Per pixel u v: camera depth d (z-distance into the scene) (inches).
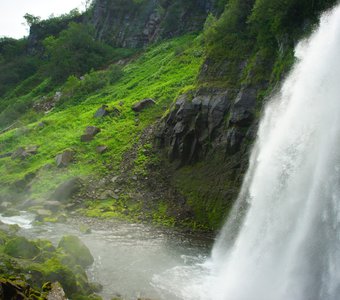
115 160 1526.8
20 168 1676.9
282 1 1151.0
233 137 1167.6
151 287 692.7
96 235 1013.2
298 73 937.5
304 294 615.5
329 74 757.3
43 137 1988.2
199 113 1305.4
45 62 4515.3
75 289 613.0
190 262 840.9
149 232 1056.2
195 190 1214.9
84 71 3393.2
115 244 941.8
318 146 716.7
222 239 1001.5
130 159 1487.5
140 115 1812.3
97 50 3560.5
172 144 1381.6
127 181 1378.0
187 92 1425.9
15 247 711.1
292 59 1055.6
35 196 1384.1
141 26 3582.7
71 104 2573.8
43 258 695.7
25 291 539.5
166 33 3179.1
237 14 1413.6
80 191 1371.8
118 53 3503.9
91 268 768.3
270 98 1093.8
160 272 772.0
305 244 653.3
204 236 1042.1
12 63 4613.7
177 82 1994.3
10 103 3467.0
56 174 1509.6
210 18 2271.2
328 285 589.9
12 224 1069.1
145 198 1278.3
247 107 1173.7
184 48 2466.8
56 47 3535.9
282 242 719.1
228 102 1250.6
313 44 911.7
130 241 971.3
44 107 2906.0
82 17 4687.5
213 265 828.6
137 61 2967.5
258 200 869.8
